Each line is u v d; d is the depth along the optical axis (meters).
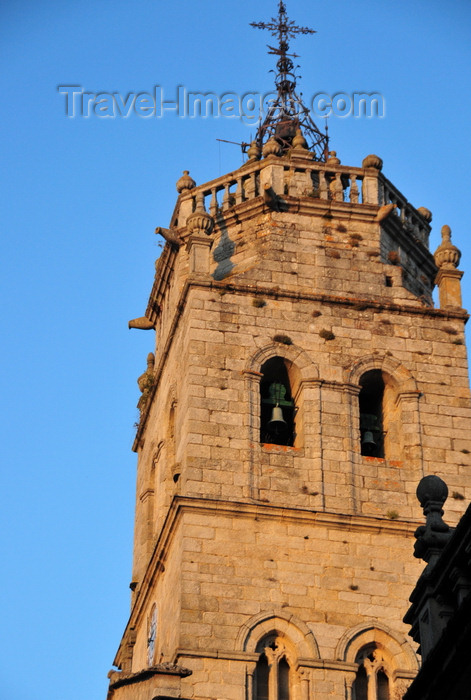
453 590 35.97
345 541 51.53
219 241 58.50
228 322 55.03
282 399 55.12
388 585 51.00
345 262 57.44
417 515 52.62
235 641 49.09
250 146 63.06
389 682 49.69
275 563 50.75
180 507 51.09
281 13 68.31
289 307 55.78
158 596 53.56
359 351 55.50
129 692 46.88
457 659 33.38
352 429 53.91
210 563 50.34
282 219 58.19
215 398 53.44
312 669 49.16
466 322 57.09
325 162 61.50
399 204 60.44
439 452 54.12
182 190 60.50
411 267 59.84
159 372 59.91
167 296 61.78
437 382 55.56
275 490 52.19
